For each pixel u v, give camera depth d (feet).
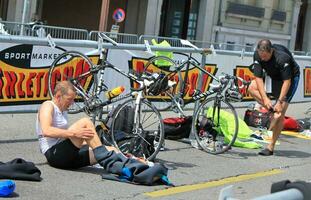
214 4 76.54
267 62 25.09
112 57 29.48
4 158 20.36
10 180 17.40
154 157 21.66
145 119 22.18
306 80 44.47
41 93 27.04
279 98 24.99
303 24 96.68
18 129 25.39
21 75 26.04
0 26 37.04
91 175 19.38
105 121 21.79
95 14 71.72
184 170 21.65
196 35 76.38
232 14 78.89
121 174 19.08
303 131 33.09
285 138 30.91
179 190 18.92
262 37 84.74
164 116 31.42
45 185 17.80
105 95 24.76
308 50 97.04
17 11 56.59
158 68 31.30
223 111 25.91
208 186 19.86
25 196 16.53
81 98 25.58
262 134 29.96
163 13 73.72
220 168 22.62
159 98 30.66
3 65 25.16
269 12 85.40
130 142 21.31
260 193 19.76
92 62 27.35
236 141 27.07
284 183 8.45
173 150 24.77
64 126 19.74
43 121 19.21
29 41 23.25
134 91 21.98
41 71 26.86
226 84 25.27
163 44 33.01
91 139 19.43
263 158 25.30
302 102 44.50
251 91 26.68
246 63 37.86
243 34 81.25
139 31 70.49
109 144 21.34
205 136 25.23
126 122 21.49
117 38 43.21
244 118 32.19
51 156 19.52
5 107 25.71
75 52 27.02
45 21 64.80
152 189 18.61
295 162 25.22
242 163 23.89
